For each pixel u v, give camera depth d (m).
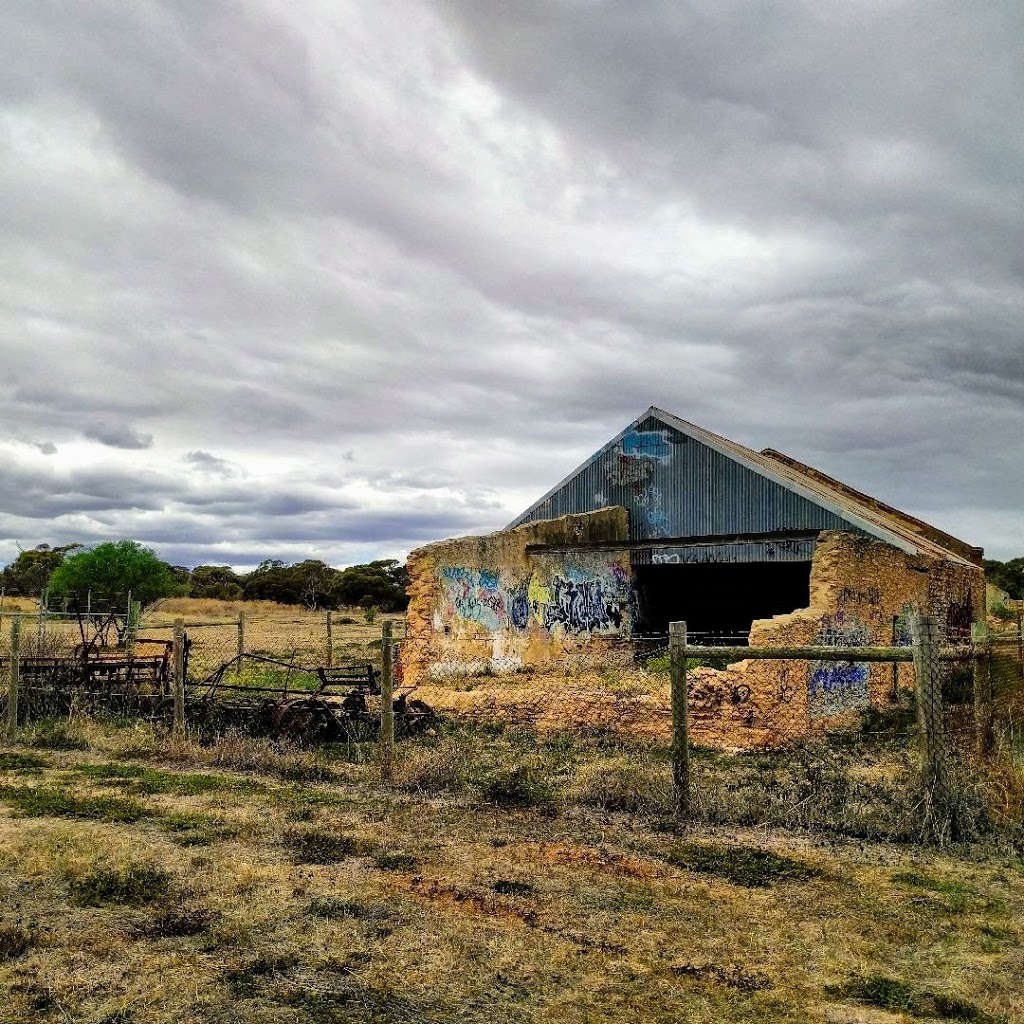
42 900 6.79
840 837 8.45
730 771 11.93
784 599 33.66
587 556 26.06
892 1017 4.96
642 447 27.64
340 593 84.62
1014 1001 5.12
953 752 9.82
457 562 21.14
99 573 47.34
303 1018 4.95
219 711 14.69
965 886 7.06
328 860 7.75
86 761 12.71
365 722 14.64
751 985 5.33
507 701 16.62
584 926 6.25
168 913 6.46
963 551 36.78
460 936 6.05
